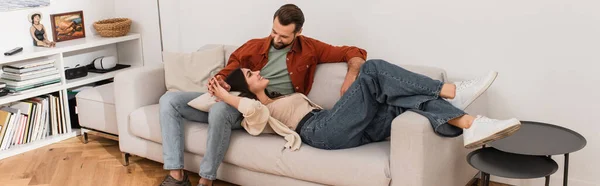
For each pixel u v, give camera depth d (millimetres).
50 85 3855
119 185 3176
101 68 4297
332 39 3494
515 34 2934
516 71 2975
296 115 2865
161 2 4180
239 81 2924
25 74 3693
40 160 3576
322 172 2619
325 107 3029
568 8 2773
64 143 3893
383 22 3295
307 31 3578
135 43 4434
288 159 2711
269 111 2867
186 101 3033
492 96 3078
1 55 3693
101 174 3338
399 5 3219
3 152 3625
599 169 2885
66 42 4109
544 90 2928
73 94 4082
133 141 3348
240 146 2859
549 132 2561
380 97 2666
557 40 2836
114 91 3371
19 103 3828
